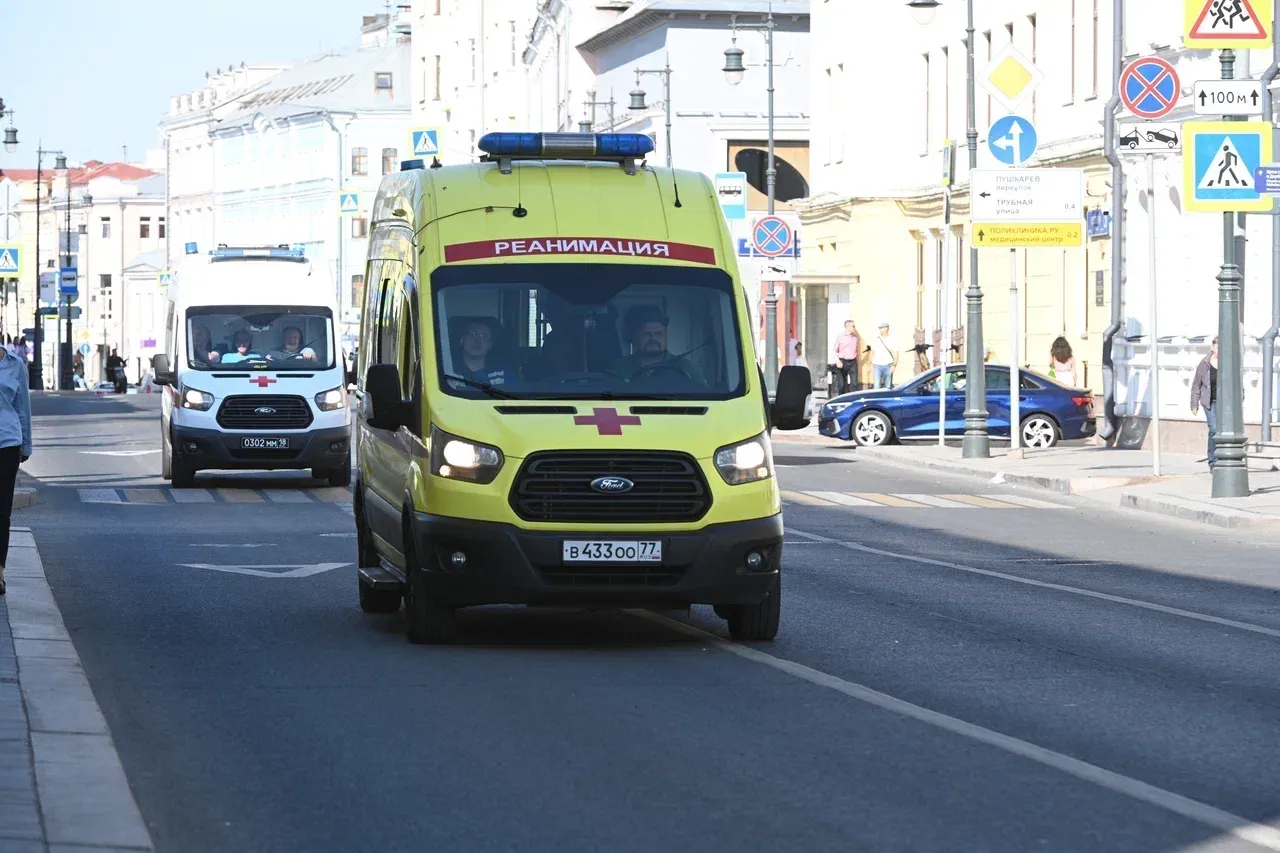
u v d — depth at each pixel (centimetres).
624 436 1673
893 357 6756
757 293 6356
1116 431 5162
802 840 1027
